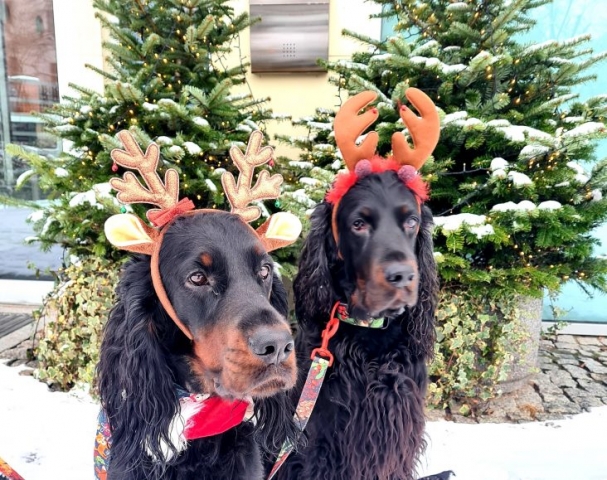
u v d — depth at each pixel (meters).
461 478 2.54
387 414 2.06
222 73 4.00
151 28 3.64
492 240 2.94
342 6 4.73
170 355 1.51
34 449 2.75
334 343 2.11
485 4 3.36
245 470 1.60
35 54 5.54
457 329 3.24
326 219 2.20
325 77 4.88
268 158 1.64
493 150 3.32
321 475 2.07
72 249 3.62
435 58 3.16
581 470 2.65
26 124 5.72
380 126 3.20
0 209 5.90
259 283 1.49
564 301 4.99
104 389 1.54
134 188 1.43
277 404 1.71
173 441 1.46
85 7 5.03
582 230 3.29
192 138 3.37
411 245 2.10
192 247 1.40
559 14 4.71
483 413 3.30
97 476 1.67
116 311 1.55
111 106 3.43
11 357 3.99
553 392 3.58
